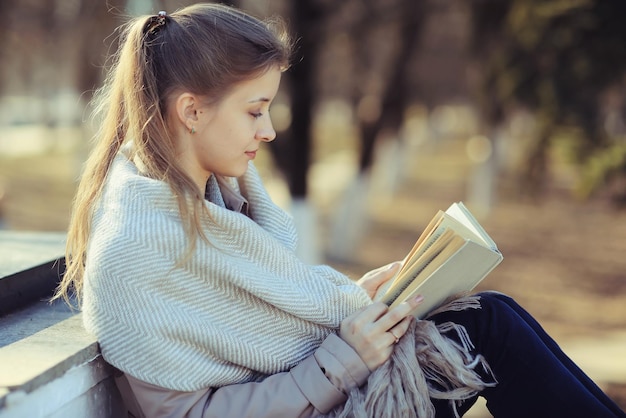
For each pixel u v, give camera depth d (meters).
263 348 1.85
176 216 1.80
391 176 18.06
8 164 23.48
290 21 8.73
